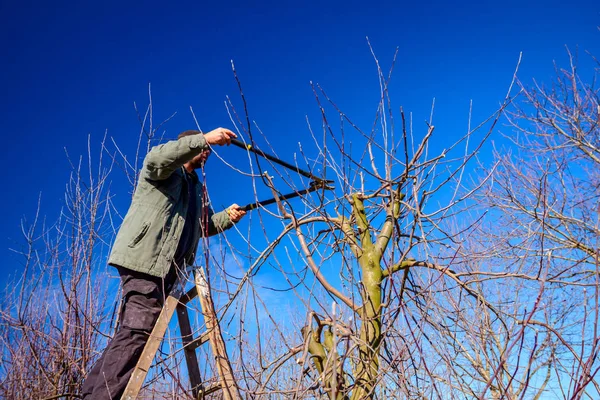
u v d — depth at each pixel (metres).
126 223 3.23
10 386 4.59
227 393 2.60
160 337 2.92
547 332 2.36
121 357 2.90
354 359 2.77
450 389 2.59
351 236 3.00
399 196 3.11
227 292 2.56
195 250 3.53
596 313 1.92
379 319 2.78
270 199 3.38
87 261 4.86
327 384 2.44
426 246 2.75
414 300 2.70
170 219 3.27
